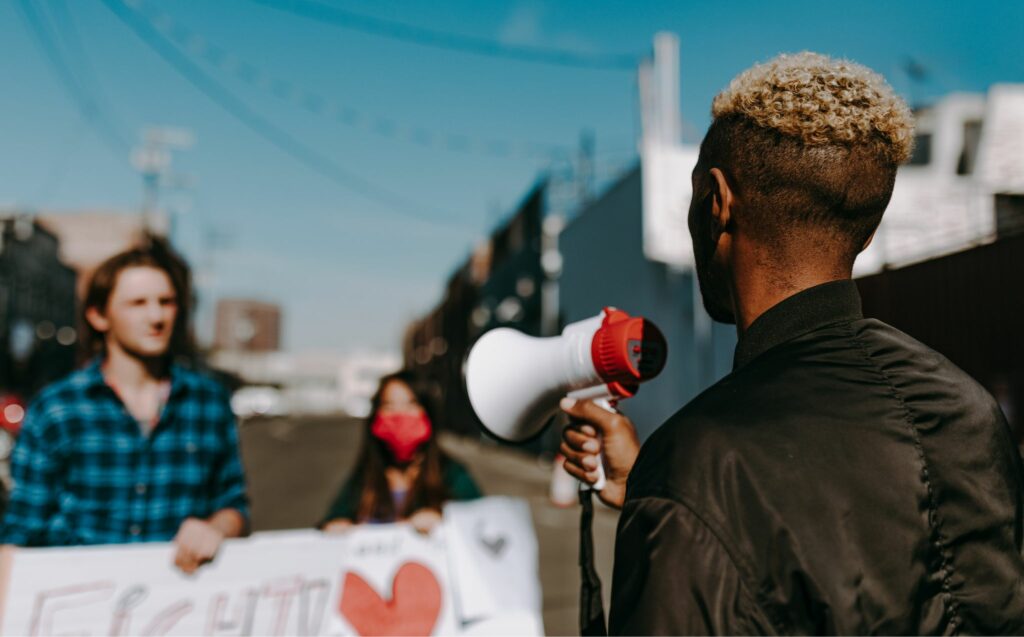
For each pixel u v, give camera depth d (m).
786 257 0.93
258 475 15.35
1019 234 5.18
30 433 2.16
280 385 89.88
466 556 3.00
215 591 2.46
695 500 0.78
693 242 1.05
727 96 0.98
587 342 1.17
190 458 2.34
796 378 0.87
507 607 2.97
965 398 0.92
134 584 2.28
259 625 2.53
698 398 0.89
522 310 25.77
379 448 3.07
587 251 17.55
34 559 2.17
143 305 2.24
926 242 9.19
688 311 13.03
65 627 2.20
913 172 11.36
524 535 3.11
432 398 3.12
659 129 12.82
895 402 0.87
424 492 3.04
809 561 0.76
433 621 2.87
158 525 2.30
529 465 18.48
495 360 1.33
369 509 3.03
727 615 0.74
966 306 5.53
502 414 1.31
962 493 0.86
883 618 0.77
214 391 2.45
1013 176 9.83
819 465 0.80
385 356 80.81
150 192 27.27
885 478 0.82
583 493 1.20
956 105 11.47
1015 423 5.06
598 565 6.32
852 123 0.89
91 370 2.25
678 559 0.75
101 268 2.27
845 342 0.91
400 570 2.88
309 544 2.66
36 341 37.44
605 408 1.17
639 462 0.86
